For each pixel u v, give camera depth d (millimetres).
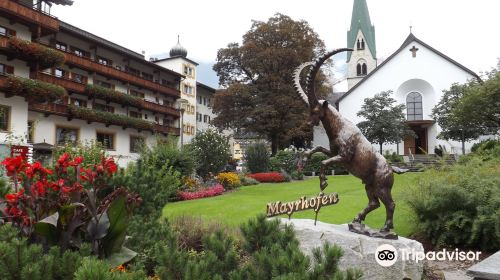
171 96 44531
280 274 2871
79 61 31922
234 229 8086
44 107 27891
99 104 34812
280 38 39469
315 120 6461
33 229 3734
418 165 12258
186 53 50438
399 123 37219
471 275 3514
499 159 11656
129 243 4695
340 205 13867
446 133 37531
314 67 6336
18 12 23500
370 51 60938
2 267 2648
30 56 23609
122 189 4066
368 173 6426
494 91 28250
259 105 38062
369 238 6316
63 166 4039
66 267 2855
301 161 6594
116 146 35531
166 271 3191
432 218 9203
